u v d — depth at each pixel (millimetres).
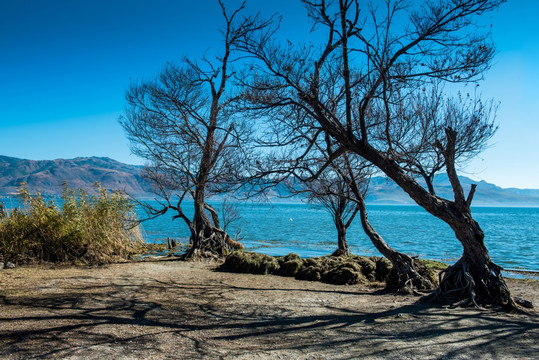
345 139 9438
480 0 8453
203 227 16172
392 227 46969
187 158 16203
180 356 4887
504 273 14695
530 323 6500
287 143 10812
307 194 14375
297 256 13258
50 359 4707
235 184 11219
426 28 9125
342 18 9156
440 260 18906
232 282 11047
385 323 6547
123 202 16125
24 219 13641
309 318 7012
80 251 14023
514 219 82938
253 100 10164
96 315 7012
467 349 5062
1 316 6805
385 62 9023
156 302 8281
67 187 14812
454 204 8680
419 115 10602
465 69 8852
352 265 11555
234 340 5629
